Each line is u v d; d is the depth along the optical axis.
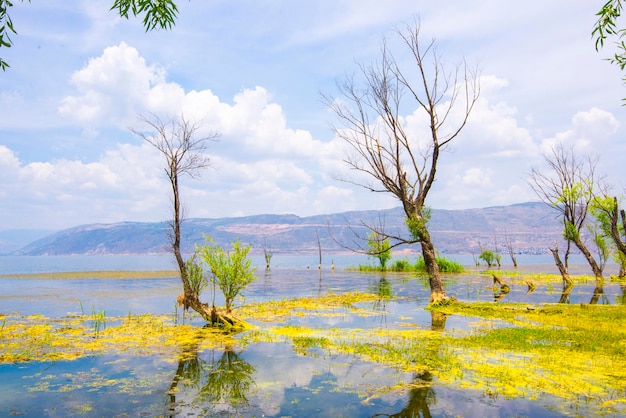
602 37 6.21
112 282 39.84
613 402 8.09
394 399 8.38
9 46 5.11
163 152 18.05
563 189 39.62
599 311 20.14
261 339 14.16
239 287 17.38
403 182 25.19
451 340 13.73
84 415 7.60
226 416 7.59
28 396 8.61
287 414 7.65
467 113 24.36
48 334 14.69
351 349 12.61
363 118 25.66
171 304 23.41
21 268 88.94
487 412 7.66
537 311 20.23
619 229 39.88
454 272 52.91
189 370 10.51
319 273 56.28
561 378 9.56
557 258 37.84
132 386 9.28
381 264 59.53
